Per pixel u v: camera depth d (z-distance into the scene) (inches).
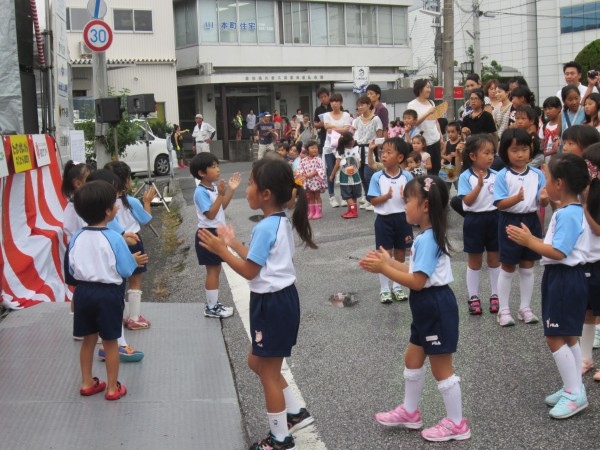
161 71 1070.4
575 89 305.3
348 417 160.1
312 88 1272.1
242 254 141.1
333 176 438.6
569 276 152.8
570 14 1712.6
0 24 323.9
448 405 144.9
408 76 1428.4
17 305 247.8
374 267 142.3
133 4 1040.8
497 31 1845.5
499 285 213.3
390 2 1304.1
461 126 365.4
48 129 365.7
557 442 142.2
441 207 142.9
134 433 154.7
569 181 153.4
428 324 142.9
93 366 195.9
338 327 223.9
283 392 150.9
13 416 163.3
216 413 165.2
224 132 1188.5
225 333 226.8
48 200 303.3
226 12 1148.5
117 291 169.9
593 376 173.2
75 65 950.4
